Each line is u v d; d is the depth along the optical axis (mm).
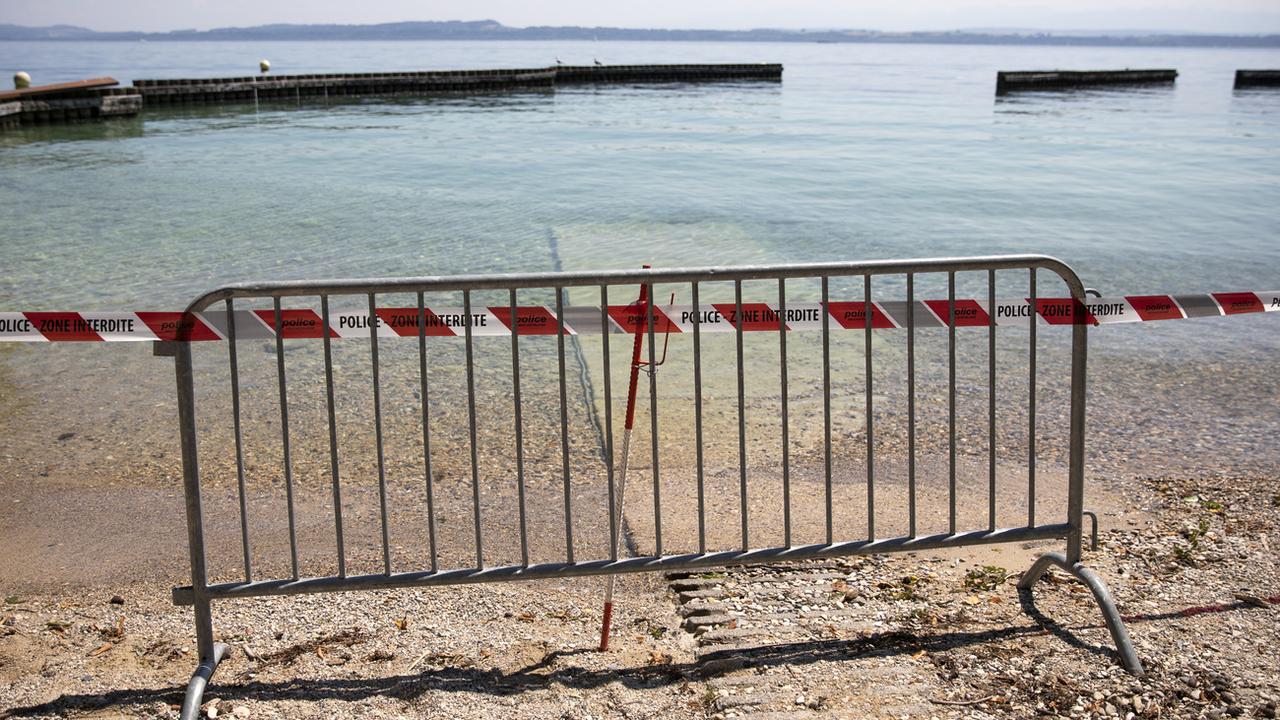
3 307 10703
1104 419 6922
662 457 6133
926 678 3328
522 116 46656
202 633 3395
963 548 4551
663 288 12086
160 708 3223
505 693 3289
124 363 8484
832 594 4059
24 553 4746
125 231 15992
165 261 13438
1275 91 71688
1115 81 79750
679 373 8141
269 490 5629
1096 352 8828
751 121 44562
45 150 30594
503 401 7418
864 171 26328
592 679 3377
